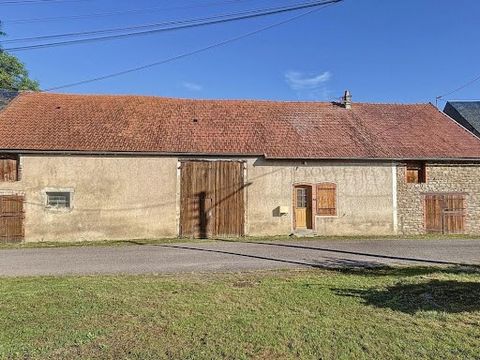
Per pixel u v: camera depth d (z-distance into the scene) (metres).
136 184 17.64
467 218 19.30
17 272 10.45
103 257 12.68
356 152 18.64
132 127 18.88
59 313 6.86
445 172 19.33
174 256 12.76
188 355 5.27
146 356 5.25
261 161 18.25
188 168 17.95
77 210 17.31
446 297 7.73
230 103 21.88
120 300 7.59
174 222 17.78
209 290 8.30
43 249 14.70
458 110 26.05
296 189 18.45
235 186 18.11
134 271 10.45
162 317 6.67
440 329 6.10
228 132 19.23
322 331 6.02
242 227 18.06
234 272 10.16
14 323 6.39
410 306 7.19
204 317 6.65
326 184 18.47
